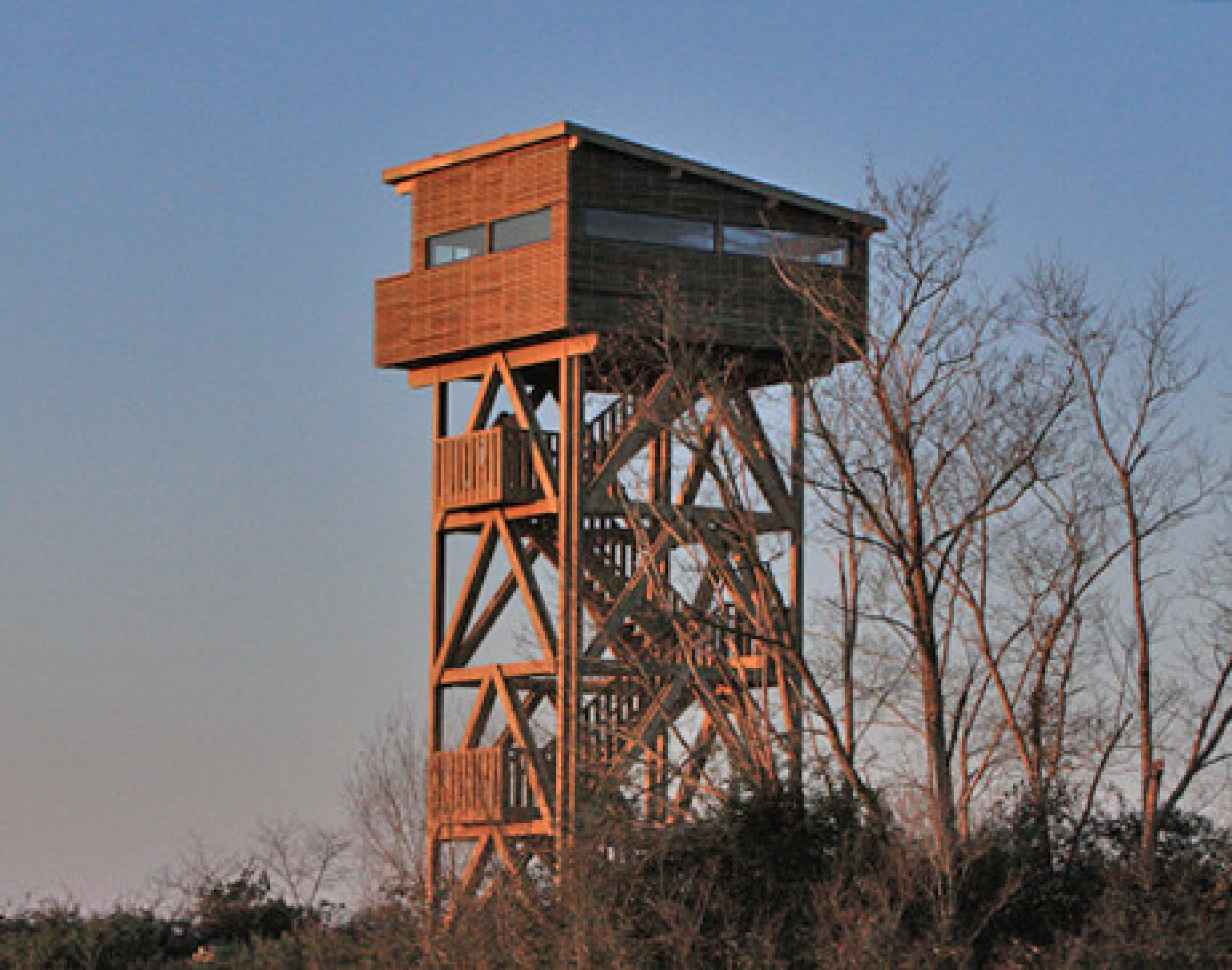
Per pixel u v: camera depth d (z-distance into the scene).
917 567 38.34
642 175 44.03
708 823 37.31
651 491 44.91
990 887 36.69
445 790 43.34
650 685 44.06
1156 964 34.62
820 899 35.28
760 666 44.09
